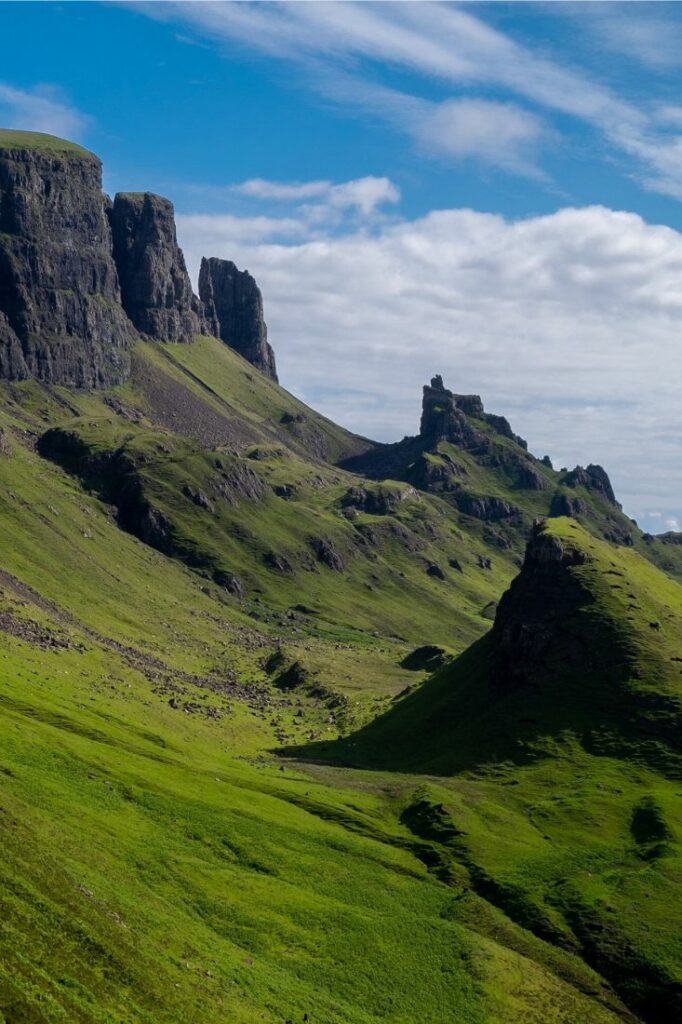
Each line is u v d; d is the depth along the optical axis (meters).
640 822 178.25
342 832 166.38
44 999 69.94
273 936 120.62
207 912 119.31
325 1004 106.62
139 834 131.38
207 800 155.12
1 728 143.50
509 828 178.00
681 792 188.38
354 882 145.50
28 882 87.94
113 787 142.12
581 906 150.38
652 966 137.00
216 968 100.69
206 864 132.50
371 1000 113.75
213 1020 85.06
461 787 197.12
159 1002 81.69
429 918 140.88
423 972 124.69
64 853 106.88
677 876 157.88
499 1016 120.12
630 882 156.12
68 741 152.88
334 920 130.38
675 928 144.50
